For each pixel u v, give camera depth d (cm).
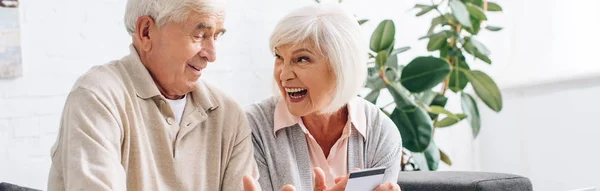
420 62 333
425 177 253
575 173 410
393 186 188
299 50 203
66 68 340
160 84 192
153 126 189
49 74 337
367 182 182
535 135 430
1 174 327
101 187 165
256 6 384
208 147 199
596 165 399
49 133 338
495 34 443
